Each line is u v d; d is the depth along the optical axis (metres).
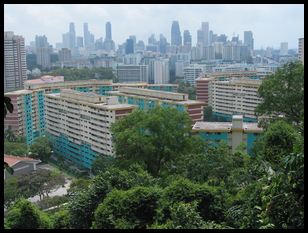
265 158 17.02
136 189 14.69
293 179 5.98
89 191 16.25
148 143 22.30
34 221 15.64
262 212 7.19
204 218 13.66
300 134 17.66
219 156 19.38
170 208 12.47
